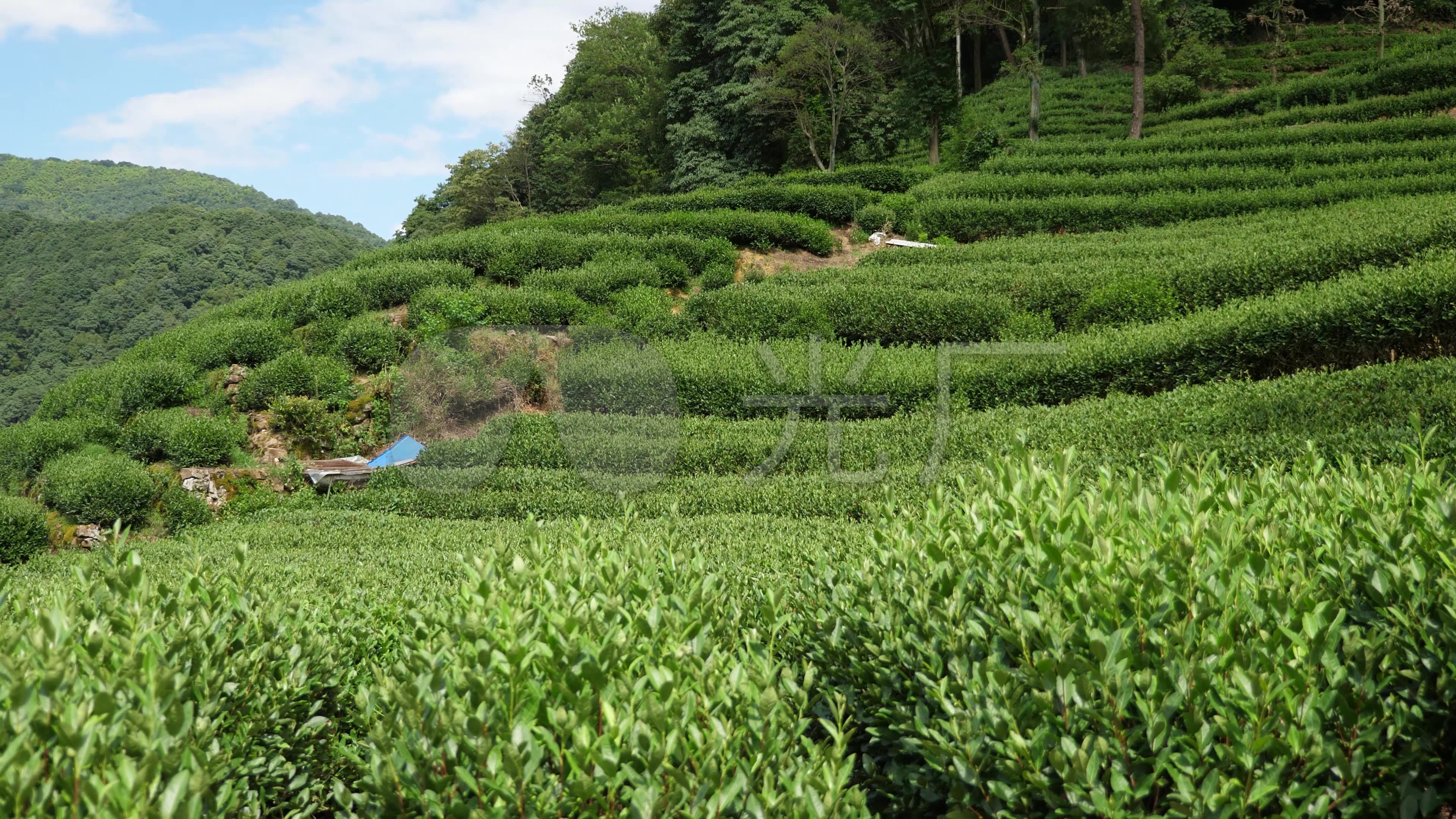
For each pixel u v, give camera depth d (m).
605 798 2.86
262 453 17.91
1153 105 44.53
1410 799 2.84
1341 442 8.88
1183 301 18.12
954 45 55.22
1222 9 51.19
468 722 2.87
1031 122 40.19
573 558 4.32
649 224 28.03
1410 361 10.84
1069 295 19.22
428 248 25.77
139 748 2.71
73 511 15.49
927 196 30.80
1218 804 2.71
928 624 3.57
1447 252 14.65
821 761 3.07
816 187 31.41
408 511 14.60
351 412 18.75
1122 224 27.34
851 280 21.89
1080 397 14.78
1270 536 3.82
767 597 4.45
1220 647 3.06
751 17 43.84
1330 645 3.02
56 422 18.12
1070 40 51.62
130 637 3.46
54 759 2.56
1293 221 22.69
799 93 42.00
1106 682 2.93
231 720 3.62
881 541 4.49
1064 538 3.68
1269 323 13.46
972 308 19.00
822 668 4.11
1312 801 2.87
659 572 4.42
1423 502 3.92
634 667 3.30
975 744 3.04
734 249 26.81
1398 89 36.31
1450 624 3.14
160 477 16.52
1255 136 32.78
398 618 5.68
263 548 11.93
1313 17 51.09
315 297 22.20
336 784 3.35
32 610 4.11
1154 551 3.54
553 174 60.97
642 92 58.00
